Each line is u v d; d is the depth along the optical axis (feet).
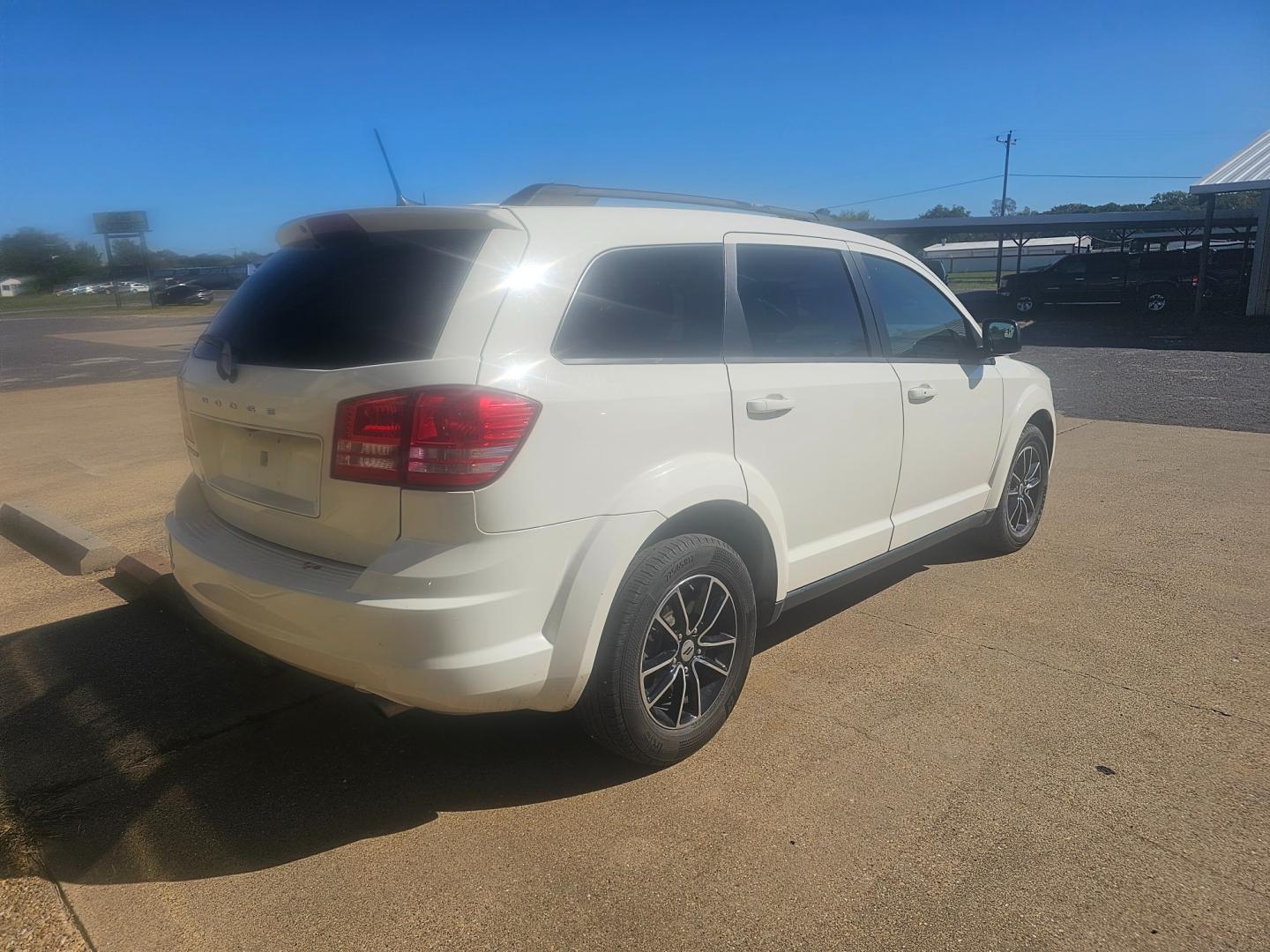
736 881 8.37
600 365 9.22
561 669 8.80
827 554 12.30
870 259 13.56
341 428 8.39
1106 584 15.92
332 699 11.91
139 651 13.28
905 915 7.93
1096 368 47.14
